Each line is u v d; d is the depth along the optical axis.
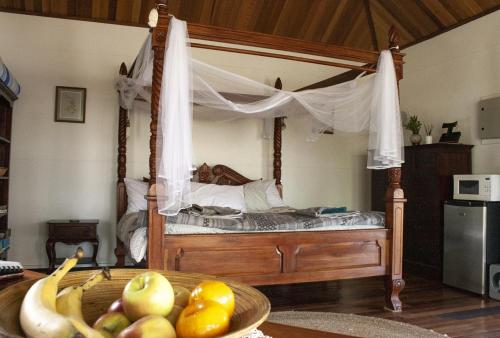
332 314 3.50
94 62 5.13
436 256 4.80
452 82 5.19
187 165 2.90
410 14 5.38
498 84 4.64
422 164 5.02
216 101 3.60
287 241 3.41
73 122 5.06
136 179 5.21
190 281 1.16
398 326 3.20
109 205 5.16
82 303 1.08
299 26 5.75
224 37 3.18
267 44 3.30
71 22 5.06
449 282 4.54
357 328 3.14
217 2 5.24
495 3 4.60
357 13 5.73
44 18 4.97
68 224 4.62
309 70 6.05
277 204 5.26
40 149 4.96
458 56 5.11
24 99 4.91
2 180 4.61
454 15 5.02
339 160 6.25
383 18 5.70
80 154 5.08
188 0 5.14
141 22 5.25
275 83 5.65
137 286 0.89
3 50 4.86
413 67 5.78
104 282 1.11
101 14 5.09
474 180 4.39
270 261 3.36
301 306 3.76
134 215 4.25
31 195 4.93
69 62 5.05
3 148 4.63
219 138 5.63
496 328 3.21
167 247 3.09
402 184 5.32
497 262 4.21
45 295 0.85
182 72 2.93
